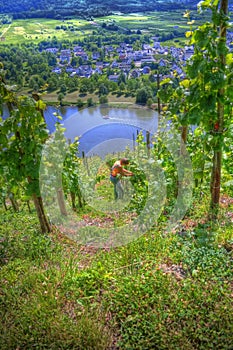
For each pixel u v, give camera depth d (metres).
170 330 3.54
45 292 4.15
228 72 4.55
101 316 3.81
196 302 3.85
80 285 4.32
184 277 4.31
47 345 3.49
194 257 4.59
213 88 4.33
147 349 3.39
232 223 5.30
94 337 3.47
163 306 3.85
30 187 5.46
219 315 3.62
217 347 3.33
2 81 4.91
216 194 5.45
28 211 7.62
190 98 4.64
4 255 5.23
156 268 4.46
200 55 4.42
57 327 3.62
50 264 4.87
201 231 5.02
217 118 4.80
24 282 4.39
